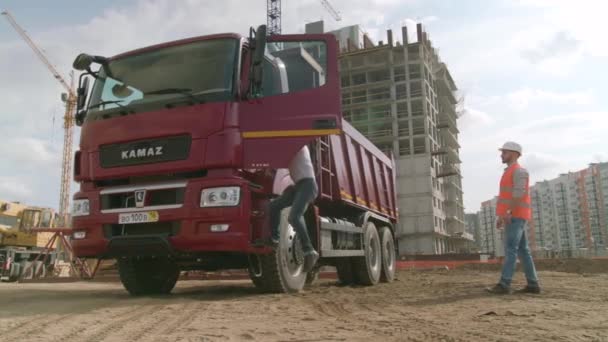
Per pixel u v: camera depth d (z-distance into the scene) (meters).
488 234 146.50
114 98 7.07
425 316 5.16
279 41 6.93
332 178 9.20
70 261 22.73
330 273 16.53
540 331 4.23
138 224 6.55
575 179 125.38
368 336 4.01
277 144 6.47
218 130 6.29
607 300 6.51
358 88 83.75
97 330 4.34
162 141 6.51
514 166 7.51
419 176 78.88
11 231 24.42
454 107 106.06
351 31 92.44
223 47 6.81
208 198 6.17
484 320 4.86
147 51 7.28
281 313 5.36
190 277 16.42
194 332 4.17
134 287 7.95
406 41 82.88
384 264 11.59
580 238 122.75
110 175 6.75
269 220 6.72
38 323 4.72
